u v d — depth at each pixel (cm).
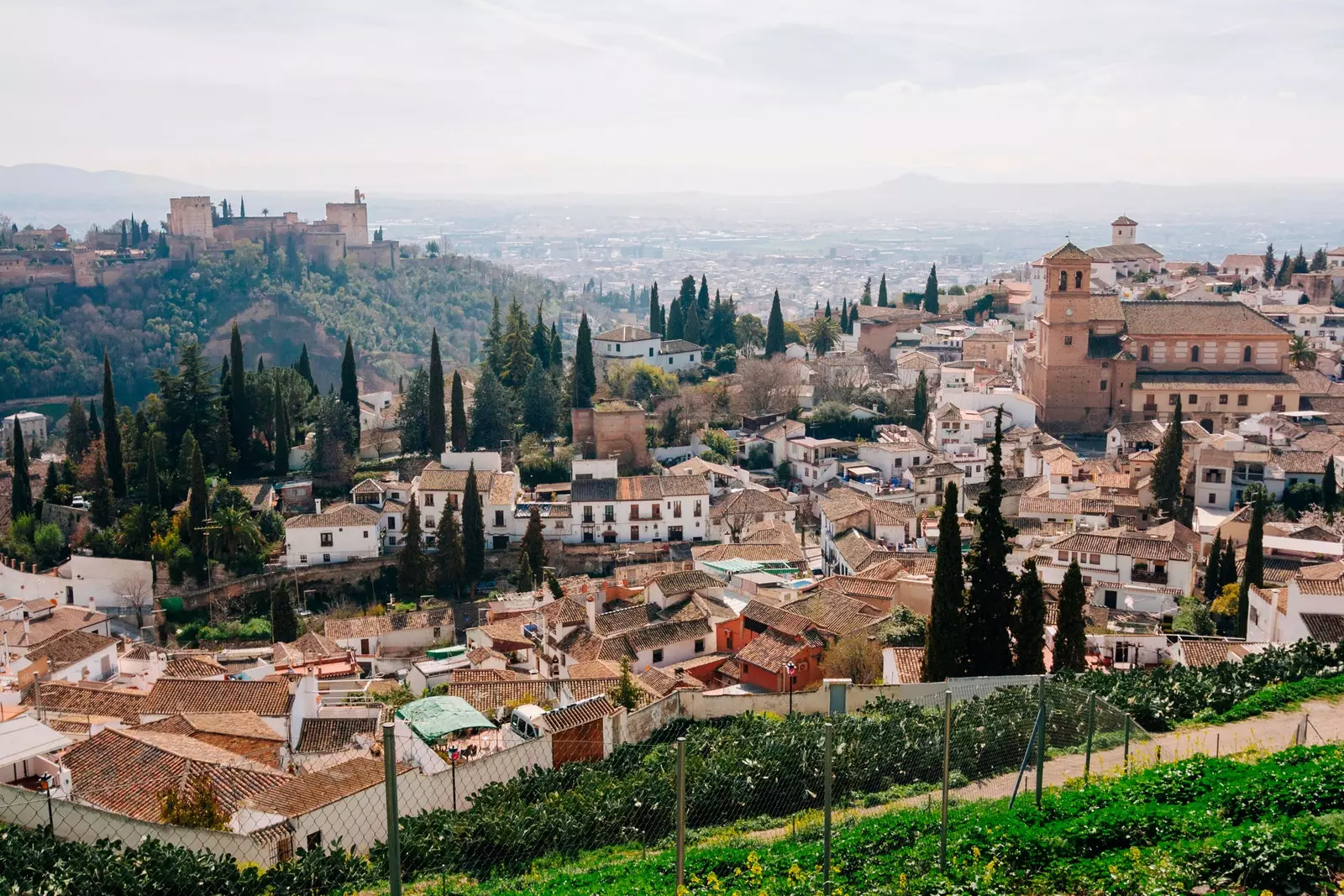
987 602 6394
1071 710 4700
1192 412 15612
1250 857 2953
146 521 12462
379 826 4459
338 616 11706
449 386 18375
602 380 18175
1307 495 11944
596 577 12344
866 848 3362
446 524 12275
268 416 15188
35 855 3525
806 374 18125
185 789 4509
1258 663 5722
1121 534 10250
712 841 3831
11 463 15512
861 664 7269
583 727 5262
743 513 13175
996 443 6419
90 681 7862
